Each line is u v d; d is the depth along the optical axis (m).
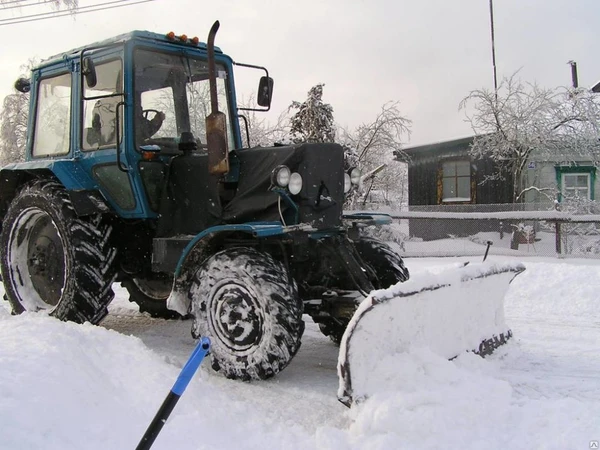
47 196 5.31
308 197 4.48
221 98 5.70
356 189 4.98
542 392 3.89
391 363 3.50
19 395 2.98
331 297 4.49
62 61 5.57
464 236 10.98
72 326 4.29
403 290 3.57
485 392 3.39
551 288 6.77
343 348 3.45
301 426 3.44
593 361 4.56
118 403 3.35
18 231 5.71
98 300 5.13
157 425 2.28
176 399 2.29
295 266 4.73
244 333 4.16
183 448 2.99
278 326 4.00
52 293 5.61
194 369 2.30
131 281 6.20
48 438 2.75
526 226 10.66
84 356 3.76
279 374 4.43
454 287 4.05
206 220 4.84
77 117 5.43
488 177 14.59
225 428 3.33
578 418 3.22
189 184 4.95
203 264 4.45
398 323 3.64
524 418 3.24
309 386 4.16
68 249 5.12
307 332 5.73
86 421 3.01
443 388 3.39
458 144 15.23
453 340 4.09
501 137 14.09
